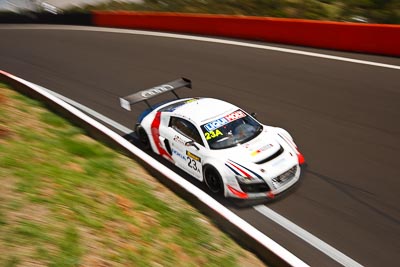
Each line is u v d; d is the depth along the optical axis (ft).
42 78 53.83
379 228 22.93
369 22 58.70
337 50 51.16
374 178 27.43
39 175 21.86
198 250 20.16
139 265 17.40
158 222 21.42
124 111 40.68
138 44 66.54
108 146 30.09
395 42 46.19
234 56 54.34
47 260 15.85
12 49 72.08
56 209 19.15
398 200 25.14
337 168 28.86
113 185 23.85
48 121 32.78
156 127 31.76
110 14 82.84
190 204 24.32
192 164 28.27
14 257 15.52
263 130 29.07
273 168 25.64
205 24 65.92
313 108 38.09
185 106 31.35
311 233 22.91
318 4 67.41
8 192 19.43
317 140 32.89
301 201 25.57
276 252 19.43
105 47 66.95
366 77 42.96
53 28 90.07
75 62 59.88
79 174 23.81
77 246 17.11
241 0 76.48
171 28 71.82
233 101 41.60
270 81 45.09
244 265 19.76
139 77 50.83
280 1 71.61
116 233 19.04
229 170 25.49
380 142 31.60
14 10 116.88
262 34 58.49
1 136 26.61
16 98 37.11
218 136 27.78
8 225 17.11
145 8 92.48
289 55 51.85
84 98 45.24
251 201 25.34
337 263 20.80
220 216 22.36
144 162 27.50
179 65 53.67
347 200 25.43
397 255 21.01
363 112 36.40
